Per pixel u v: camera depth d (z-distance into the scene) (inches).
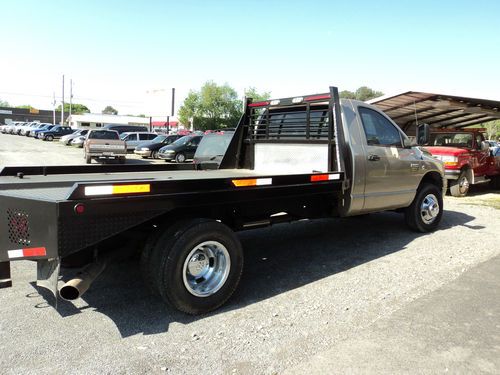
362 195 228.1
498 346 134.2
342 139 217.9
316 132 236.1
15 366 120.6
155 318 153.6
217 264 162.2
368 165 229.0
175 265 147.9
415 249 246.4
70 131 1784.0
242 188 168.6
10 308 159.8
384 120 248.5
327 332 143.2
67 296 136.9
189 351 130.4
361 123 232.4
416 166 263.7
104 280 192.5
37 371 118.2
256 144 275.4
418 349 132.0
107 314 156.3
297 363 124.2
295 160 248.1
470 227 308.2
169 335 140.6
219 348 132.3
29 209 132.4
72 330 143.2
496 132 2265.0
